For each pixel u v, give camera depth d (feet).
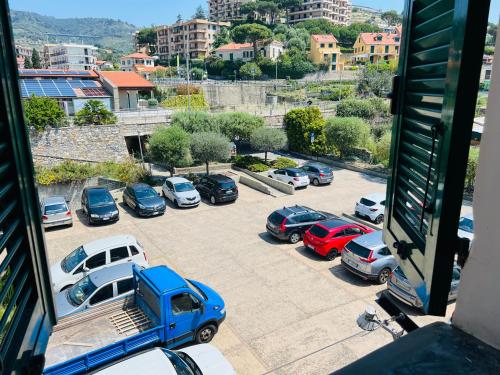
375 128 115.75
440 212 5.47
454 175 5.31
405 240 7.64
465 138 5.15
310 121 112.57
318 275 43.45
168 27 388.37
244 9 403.95
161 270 29.60
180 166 97.81
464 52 4.87
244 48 301.43
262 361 29.22
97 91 127.85
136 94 130.93
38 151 89.20
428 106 6.82
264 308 36.70
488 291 5.04
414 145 7.54
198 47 366.22
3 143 6.74
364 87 184.85
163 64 363.35
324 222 49.34
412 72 7.77
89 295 30.40
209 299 30.07
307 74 273.95
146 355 21.52
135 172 88.33
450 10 5.87
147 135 104.68
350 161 106.63
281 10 421.59
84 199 65.82
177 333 27.66
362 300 37.91
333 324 33.86
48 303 8.38
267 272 44.47
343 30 369.50
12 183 6.98
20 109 7.48
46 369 22.00
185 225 61.41
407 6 8.04
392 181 8.87
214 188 72.49
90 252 39.42
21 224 7.23
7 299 6.28
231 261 47.78
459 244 5.43
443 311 5.83
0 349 5.57
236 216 65.82
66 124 94.68
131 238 42.65
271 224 53.83
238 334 32.55
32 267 7.48
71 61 446.19
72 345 25.05
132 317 28.19
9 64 7.04
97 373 20.30
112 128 98.02
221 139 90.38
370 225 60.95
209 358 23.98
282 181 84.79
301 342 31.40
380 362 4.80
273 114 127.34
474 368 4.63
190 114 105.50
